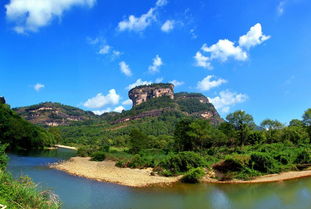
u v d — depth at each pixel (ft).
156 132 566.77
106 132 655.35
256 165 124.06
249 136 254.47
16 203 37.96
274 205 70.74
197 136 216.33
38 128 346.33
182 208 68.08
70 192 82.33
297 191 87.76
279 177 117.08
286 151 148.46
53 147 379.35
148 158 157.38
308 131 236.84
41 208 41.45
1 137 232.32
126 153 244.22
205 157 157.17
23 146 268.21
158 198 78.18
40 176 108.06
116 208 66.80
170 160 126.31
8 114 258.57
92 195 79.61
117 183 100.07
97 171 130.82
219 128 273.95
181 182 106.63
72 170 130.41
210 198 78.89
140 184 99.81
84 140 529.86
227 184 103.24
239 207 69.21
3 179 42.42
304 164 141.79
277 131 256.73
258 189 92.58
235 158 122.01
